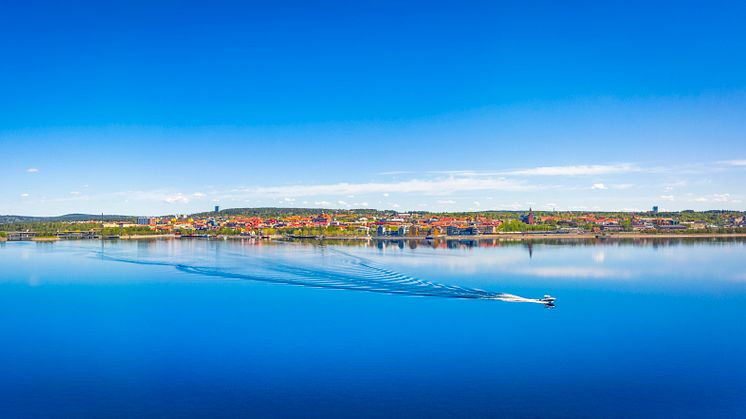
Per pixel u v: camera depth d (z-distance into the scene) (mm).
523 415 70500
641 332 108188
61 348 97875
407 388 78062
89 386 79750
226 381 81062
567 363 88250
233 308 128625
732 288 165625
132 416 70438
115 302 140375
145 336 105062
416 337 101938
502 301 135500
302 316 118938
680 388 78625
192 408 72438
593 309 130375
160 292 152500
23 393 77500
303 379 81375
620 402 73938
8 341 103000
